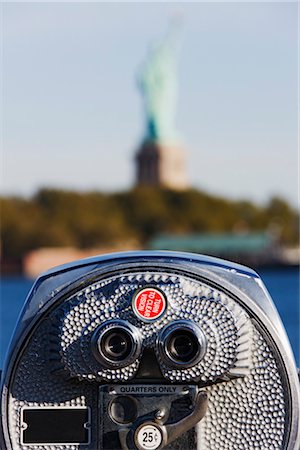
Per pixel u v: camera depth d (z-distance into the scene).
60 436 2.75
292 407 2.70
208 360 2.64
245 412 2.71
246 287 2.72
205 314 2.66
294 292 24.23
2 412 2.75
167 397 2.69
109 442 2.71
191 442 2.70
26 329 2.74
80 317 2.68
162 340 2.63
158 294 2.67
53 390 2.75
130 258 2.73
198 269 2.71
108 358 2.64
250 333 2.71
